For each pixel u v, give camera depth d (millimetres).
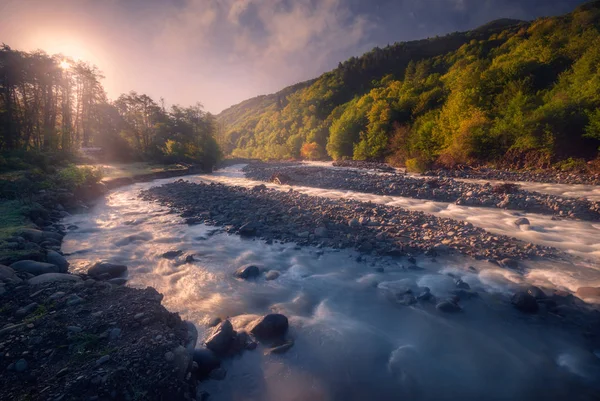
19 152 25516
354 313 6598
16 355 4117
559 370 5090
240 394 4418
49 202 15617
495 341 5758
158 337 4559
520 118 29266
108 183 25125
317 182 27312
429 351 5488
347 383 4719
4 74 30797
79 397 3480
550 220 13945
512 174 26172
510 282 7949
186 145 49656
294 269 8828
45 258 8250
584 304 6832
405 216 14227
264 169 45750
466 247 10258
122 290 6172
